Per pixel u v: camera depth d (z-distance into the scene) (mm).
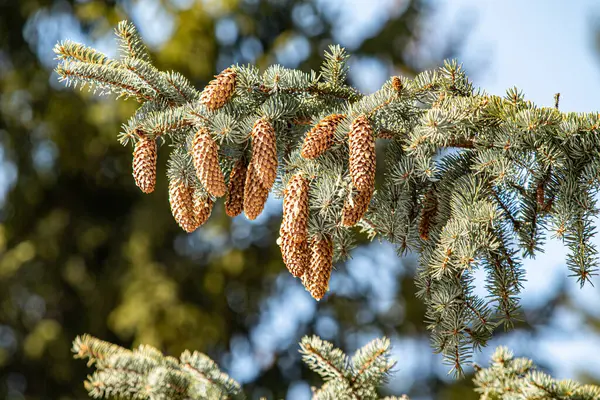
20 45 11781
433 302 2846
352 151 2621
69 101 10945
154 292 10211
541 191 2805
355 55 11828
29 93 11430
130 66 2971
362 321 11328
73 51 3025
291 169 2885
